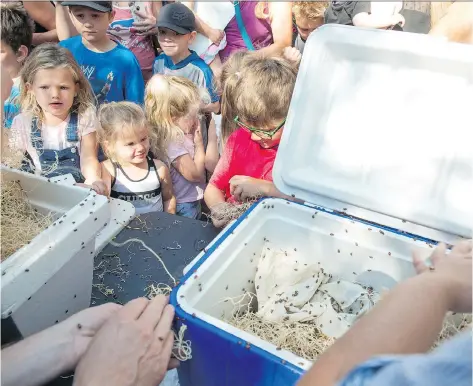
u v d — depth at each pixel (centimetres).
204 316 82
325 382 50
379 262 110
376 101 108
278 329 104
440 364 39
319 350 99
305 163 117
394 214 109
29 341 84
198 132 217
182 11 228
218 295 101
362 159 112
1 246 95
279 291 114
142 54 260
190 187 211
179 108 201
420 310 53
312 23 231
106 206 99
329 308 107
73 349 84
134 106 181
